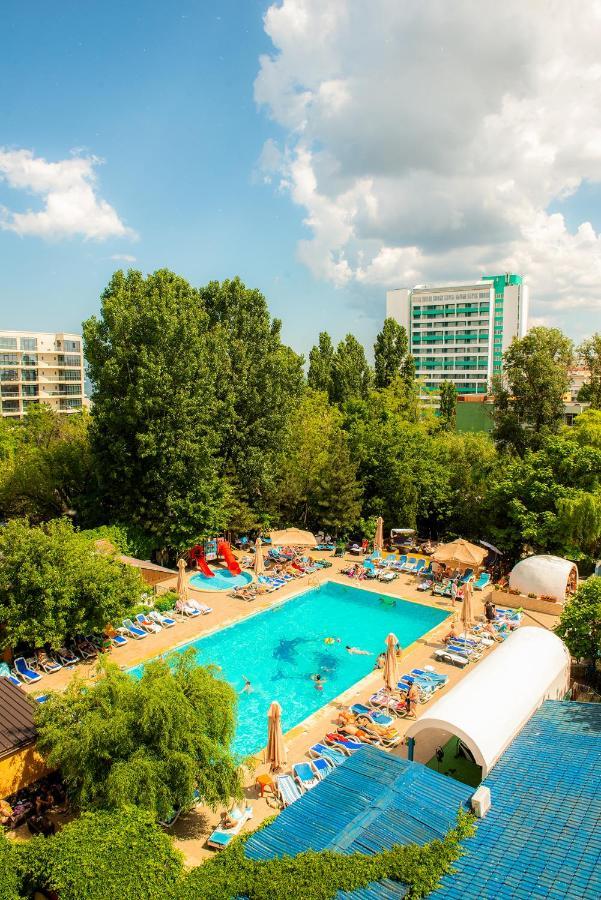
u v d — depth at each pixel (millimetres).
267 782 16938
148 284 37156
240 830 15141
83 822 12375
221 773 14602
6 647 24203
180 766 13820
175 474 35375
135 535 35094
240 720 21484
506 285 138000
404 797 13406
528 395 51500
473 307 136000
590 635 21000
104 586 24641
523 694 17453
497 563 36125
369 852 11656
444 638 26719
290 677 24734
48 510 41688
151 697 14258
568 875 10805
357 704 21500
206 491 36219
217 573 37312
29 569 23453
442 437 55281
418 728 16031
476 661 25047
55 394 104500
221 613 30844
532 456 38281
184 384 35531
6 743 15867
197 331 36562
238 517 40906
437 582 34344
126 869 11078
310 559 38656
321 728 20453
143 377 34031
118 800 13062
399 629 29406
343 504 41375
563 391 50844
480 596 32469
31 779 16297
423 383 67812
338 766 14883
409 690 21094
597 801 12852
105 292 37844
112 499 37406
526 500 36562
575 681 22297
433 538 45125
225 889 10828
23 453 43188
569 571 30703
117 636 27281
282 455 43219
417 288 142500
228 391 40781
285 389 45188
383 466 43344
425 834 12180
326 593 34500
